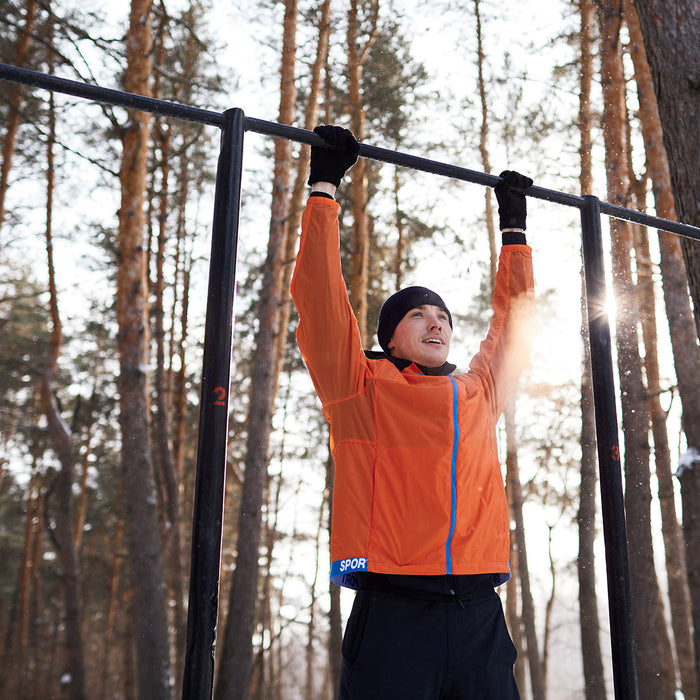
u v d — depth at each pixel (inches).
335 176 71.3
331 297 71.0
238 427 712.4
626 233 436.1
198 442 53.2
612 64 445.7
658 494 527.5
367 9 528.1
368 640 65.6
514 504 574.6
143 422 373.4
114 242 566.6
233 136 61.2
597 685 453.7
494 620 68.8
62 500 566.3
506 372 84.9
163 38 494.3
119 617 840.9
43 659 742.5
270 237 457.4
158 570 361.7
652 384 526.6
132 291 380.5
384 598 66.8
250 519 428.5
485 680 65.7
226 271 56.8
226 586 837.8
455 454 71.2
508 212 83.0
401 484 69.7
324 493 828.0
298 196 549.6
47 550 876.0
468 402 75.8
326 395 74.1
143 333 379.9
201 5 498.3
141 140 389.7
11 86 480.7
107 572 815.7
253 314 650.8
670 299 420.5
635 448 418.6
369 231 656.4
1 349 700.0
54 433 561.0
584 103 499.5
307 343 72.8
